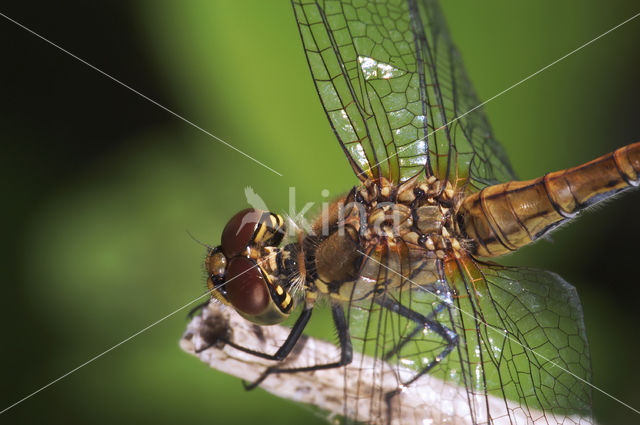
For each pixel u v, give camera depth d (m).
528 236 0.12
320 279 0.12
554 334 0.12
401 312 0.12
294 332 0.12
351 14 0.12
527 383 0.12
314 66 0.12
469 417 0.12
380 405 0.12
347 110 0.12
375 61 0.12
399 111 0.12
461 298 0.12
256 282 0.12
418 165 0.12
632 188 0.12
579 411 0.12
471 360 0.12
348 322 0.12
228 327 0.12
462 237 0.12
